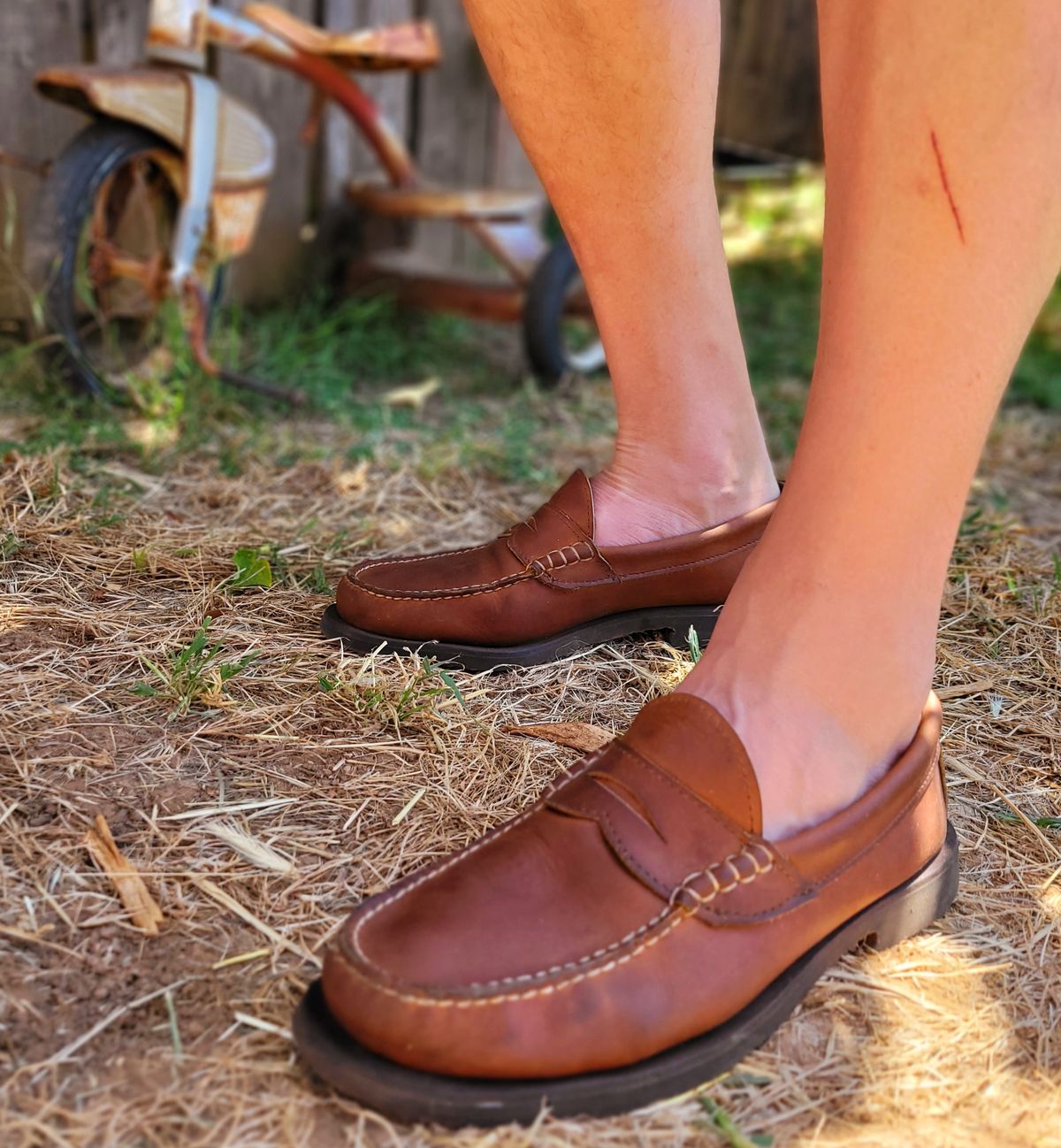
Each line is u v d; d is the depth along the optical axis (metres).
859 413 0.78
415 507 1.77
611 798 0.79
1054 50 0.70
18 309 2.42
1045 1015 0.85
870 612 0.81
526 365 2.88
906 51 0.72
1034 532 1.83
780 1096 0.76
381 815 1.01
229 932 0.86
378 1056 0.72
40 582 1.34
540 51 1.07
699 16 1.05
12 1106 0.71
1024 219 0.73
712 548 1.32
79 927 0.85
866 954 0.89
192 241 2.05
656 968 0.74
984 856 1.03
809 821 0.81
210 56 2.69
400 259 2.99
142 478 1.74
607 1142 0.71
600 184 1.13
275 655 1.24
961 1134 0.75
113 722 1.09
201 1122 0.71
